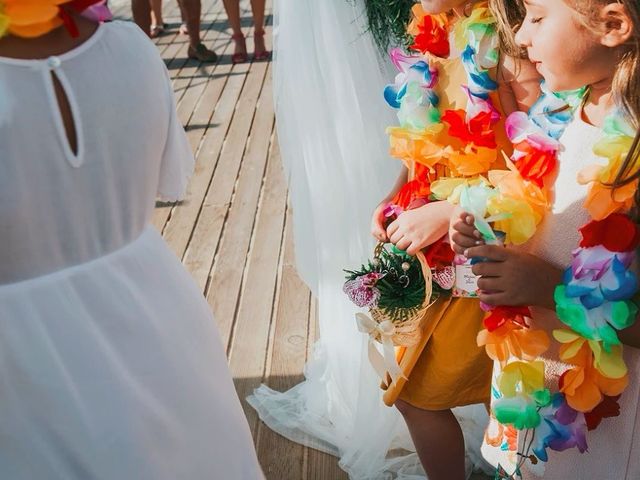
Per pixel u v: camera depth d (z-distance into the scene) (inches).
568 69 53.1
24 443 50.1
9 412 49.7
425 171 72.7
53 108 49.0
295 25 86.2
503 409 60.1
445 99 70.6
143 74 53.4
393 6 81.4
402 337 71.2
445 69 70.7
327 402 98.9
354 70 86.1
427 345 73.4
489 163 66.5
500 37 64.1
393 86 73.2
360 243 91.3
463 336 71.5
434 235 69.2
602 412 57.9
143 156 54.2
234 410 60.6
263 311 124.0
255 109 219.8
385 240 74.9
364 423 91.3
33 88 48.5
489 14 64.9
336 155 89.0
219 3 346.0
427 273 68.5
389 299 70.5
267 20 314.7
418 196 72.8
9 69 48.0
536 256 59.9
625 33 50.0
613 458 59.4
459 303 71.4
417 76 70.6
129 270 55.1
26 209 49.2
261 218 156.6
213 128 208.4
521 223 58.9
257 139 198.4
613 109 53.5
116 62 51.9
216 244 147.6
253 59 266.1
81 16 51.1
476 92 65.4
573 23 51.4
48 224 50.5
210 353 59.5
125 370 53.5
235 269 137.9
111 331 53.2
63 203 50.8
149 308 55.6
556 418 59.4
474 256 58.8
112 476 52.1
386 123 88.2
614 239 52.4
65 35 50.2
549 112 60.4
